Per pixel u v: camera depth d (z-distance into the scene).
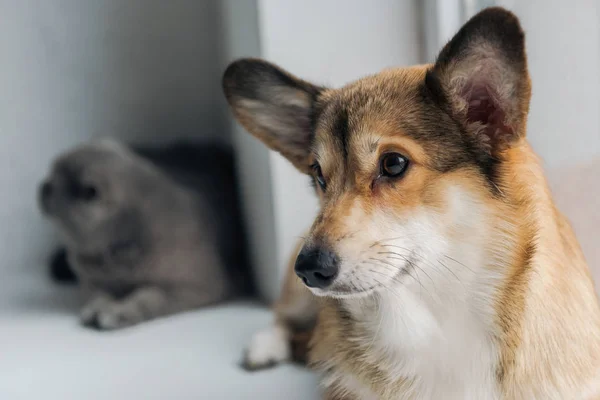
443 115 0.57
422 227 0.57
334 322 0.64
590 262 0.74
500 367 0.58
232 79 0.69
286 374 0.75
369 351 0.62
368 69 0.87
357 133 0.58
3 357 0.82
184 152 1.15
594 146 0.76
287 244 0.89
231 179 1.09
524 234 0.57
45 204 0.96
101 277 0.97
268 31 0.84
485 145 0.57
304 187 0.89
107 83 1.17
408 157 0.57
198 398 0.70
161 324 0.91
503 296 0.57
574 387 0.57
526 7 0.77
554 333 0.57
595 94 0.76
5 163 1.16
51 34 1.13
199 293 0.96
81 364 0.79
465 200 0.57
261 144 0.90
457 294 0.58
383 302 0.60
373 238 0.56
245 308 0.96
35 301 1.04
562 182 0.76
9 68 1.13
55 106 1.16
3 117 1.14
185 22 1.17
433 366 0.60
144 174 0.99
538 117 0.76
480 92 0.57
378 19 0.86
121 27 1.16
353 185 0.58
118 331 0.90
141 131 1.20
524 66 0.54
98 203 0.94
